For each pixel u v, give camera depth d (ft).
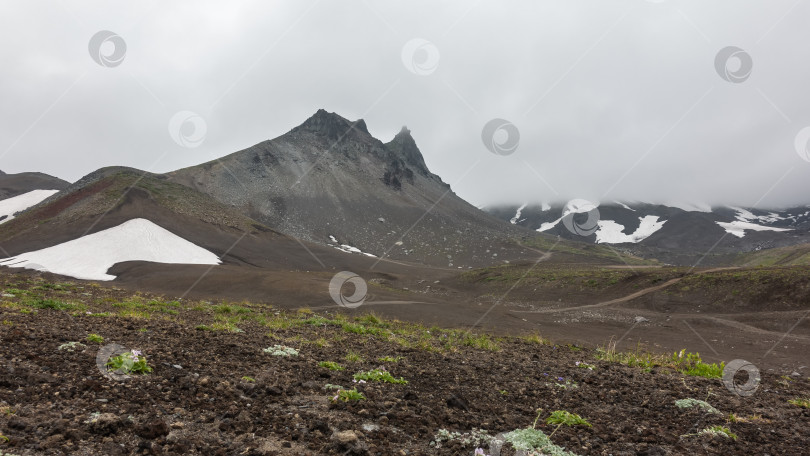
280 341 37.88
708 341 109.81
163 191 396.98
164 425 15.33
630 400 27.73
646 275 218.38
